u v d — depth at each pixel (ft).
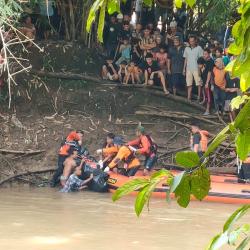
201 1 87.10
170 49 87.20
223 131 7.28
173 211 57.72
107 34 90.43
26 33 84.69
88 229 49.14
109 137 72.74
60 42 90.58
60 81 87.04
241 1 7.13
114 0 8.21
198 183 7.41
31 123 81.41
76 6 91.09
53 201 62.64
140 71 88.38
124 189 7.54
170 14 92.17
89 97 85.97
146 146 71.36
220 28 88.99
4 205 59.52
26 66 85.56
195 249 43.19
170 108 86.07
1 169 74.95
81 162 71.10
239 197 63.16
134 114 85.56
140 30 89.92
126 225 50.90
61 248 42.75
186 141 81.35
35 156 77.15
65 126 81.71
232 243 7.17
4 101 82.69
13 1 67.72
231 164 71.77
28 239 45.34
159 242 45.09
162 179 7.46
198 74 84.99
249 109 7.00
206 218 54.65
